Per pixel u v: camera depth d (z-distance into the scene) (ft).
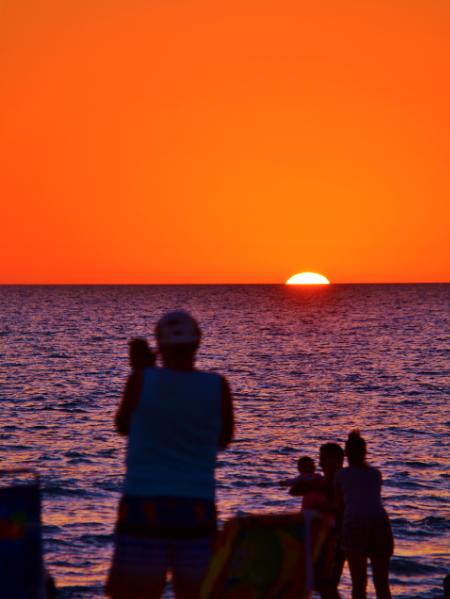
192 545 30.48
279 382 377.91
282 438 230.68
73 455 200.75
